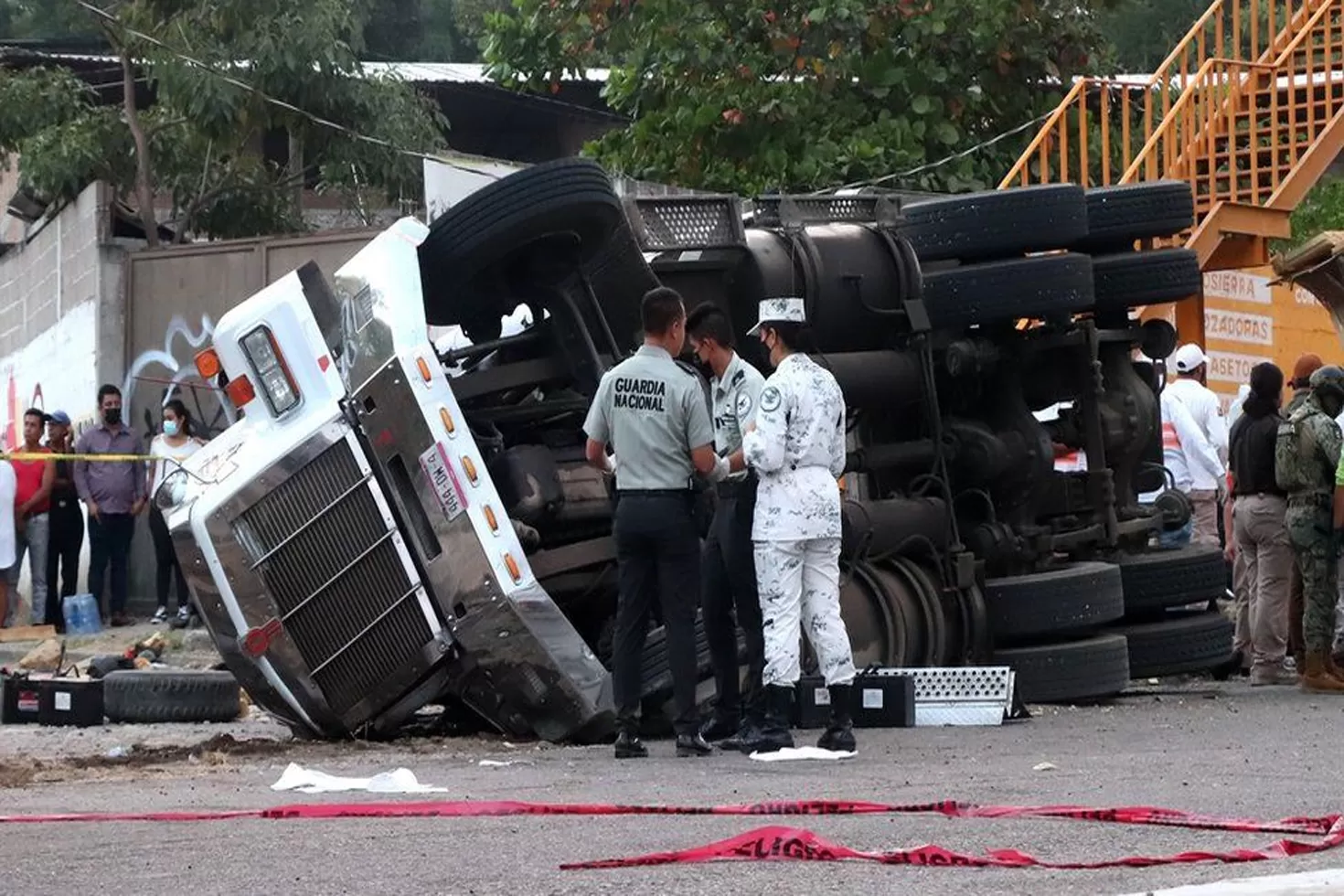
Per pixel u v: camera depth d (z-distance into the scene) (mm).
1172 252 18781
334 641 14258
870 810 9734
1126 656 17359
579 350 15492
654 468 13156
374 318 14266
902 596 16891
